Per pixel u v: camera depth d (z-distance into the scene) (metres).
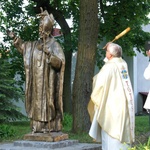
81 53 12.55
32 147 7.89
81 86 12.48
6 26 19.98
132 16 18.30
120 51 7.27
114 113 6.81
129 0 17.84
